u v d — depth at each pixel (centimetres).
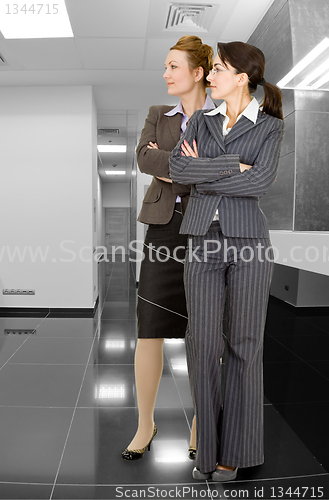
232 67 148
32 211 537
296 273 187
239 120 151
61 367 319
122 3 326
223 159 146
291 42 290
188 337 165
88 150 532
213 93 154
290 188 302
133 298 652
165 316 183
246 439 161
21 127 530
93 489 166
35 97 527
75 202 537
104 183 1689
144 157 176
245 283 151
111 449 197
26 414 236
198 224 153
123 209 1805
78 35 382
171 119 182
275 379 225
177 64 171
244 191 146
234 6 333
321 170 295
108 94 557
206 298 155
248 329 154
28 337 411
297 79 289
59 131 530
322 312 158
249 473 175
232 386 161
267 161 146
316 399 171
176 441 205
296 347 189
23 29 375
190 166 150
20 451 195
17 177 534
